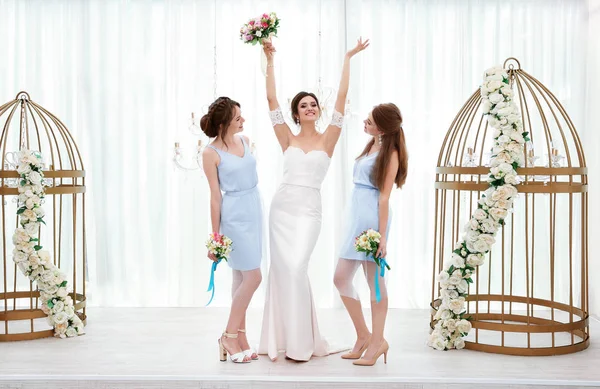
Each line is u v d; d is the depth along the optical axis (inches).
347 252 149.3
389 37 218.7
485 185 161.9
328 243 217.9
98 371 140.5
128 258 219.9
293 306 148.1
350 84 216.1
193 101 217.3
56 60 217.2
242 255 148.9
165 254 219.3
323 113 171.3
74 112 218.1
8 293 192.1
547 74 217.2
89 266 219.6
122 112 216.1
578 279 217.5
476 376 137.3
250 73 217.2
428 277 217.9
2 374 137.9
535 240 218.1
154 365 145.6
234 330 150.1
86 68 215.9
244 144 153.7
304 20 216.8
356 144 216.5
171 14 216.5
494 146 160.4
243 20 217.8
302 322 148.6
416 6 217.2
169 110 217.6
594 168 210.7
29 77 216.8
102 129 216.1
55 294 174.6
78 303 184.1
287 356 149.3
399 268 218.5
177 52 216.7
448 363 148.0
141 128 218.4
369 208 147.9
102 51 215.5
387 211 145.5
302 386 133.2
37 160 173.0
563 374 139.0
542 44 215.9
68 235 217.8
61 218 203.8
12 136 216.5
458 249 162.9
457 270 161.0
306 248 150.6
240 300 149.9
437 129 217.5
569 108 215.9
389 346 164.6
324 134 155.6
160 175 217.8
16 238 172.4
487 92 159.0
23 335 169.9
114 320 196.2
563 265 217.9
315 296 217.6
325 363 147.8
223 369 142.3
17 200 176.4
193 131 177.9
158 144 218.2
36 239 174.7
